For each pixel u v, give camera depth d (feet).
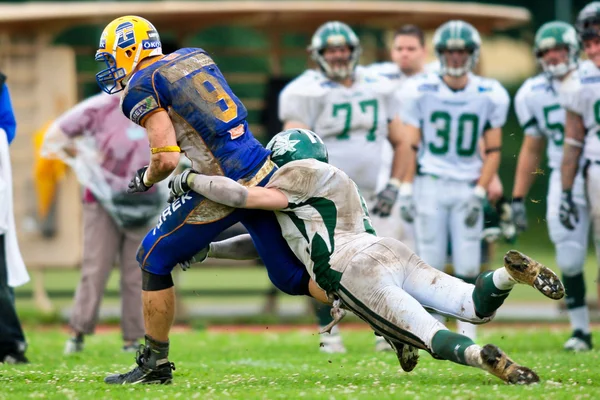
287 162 73.51
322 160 74.33
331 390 69.46
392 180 118.93
